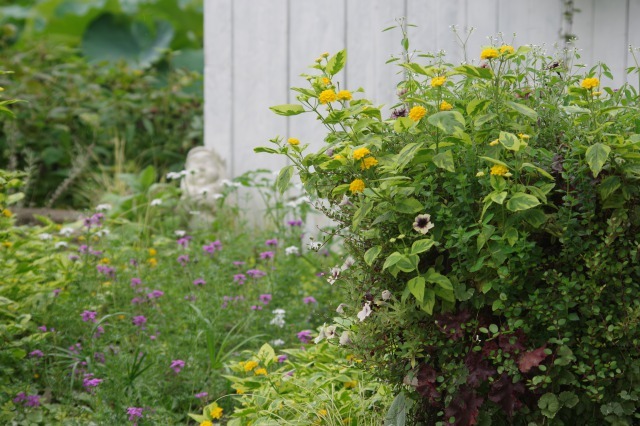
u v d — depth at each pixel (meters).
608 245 2.44
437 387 2.59
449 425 2.56
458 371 2.53
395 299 2.59
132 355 3.89
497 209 2.51
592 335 2.48
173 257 4.96
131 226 5.57
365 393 3.24
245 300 4.28
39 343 3.68
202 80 8.19
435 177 2.63
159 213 5.88
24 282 4.02
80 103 7.53
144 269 4.69
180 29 10.20
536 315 2.47
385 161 2.66
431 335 2.61
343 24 5.69
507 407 2.49
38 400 3.34
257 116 6.02
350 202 2.85
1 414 3.26
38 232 4.62
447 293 2.54
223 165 6.10
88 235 4.56
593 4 4.93
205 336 3.96
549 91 2.83
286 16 5.88
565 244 2.47
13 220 4.41
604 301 2.51
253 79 6.02
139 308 4.23
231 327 4.22
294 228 5.25
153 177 6.43
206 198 5.92
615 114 2.78
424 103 2.62
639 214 2.48
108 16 9.77
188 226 5.97
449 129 2.42
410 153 2.47
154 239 5.58
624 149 2.45
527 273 2.52
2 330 3.60
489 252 2.50
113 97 7.61
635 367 2.48
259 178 5.95
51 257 4.54
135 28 9.82
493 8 5.23
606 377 2.50
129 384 3.49
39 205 7.08
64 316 3.96
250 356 3.90
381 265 2.72
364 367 2.81
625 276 2.51
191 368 3.71
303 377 3.41
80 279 4.33
